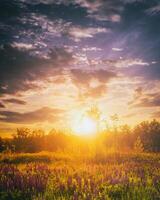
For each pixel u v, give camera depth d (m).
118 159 26.20
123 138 48.81
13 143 48.84
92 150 34.09
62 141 49.12
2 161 26.39
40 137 50.03
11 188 11.95
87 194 10.47
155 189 11.31
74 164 22.30
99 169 16.67
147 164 20.70
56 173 15.18
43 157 28.98
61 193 10.97
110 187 11.71
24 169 17.52
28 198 10.71
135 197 10.38
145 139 48.06
